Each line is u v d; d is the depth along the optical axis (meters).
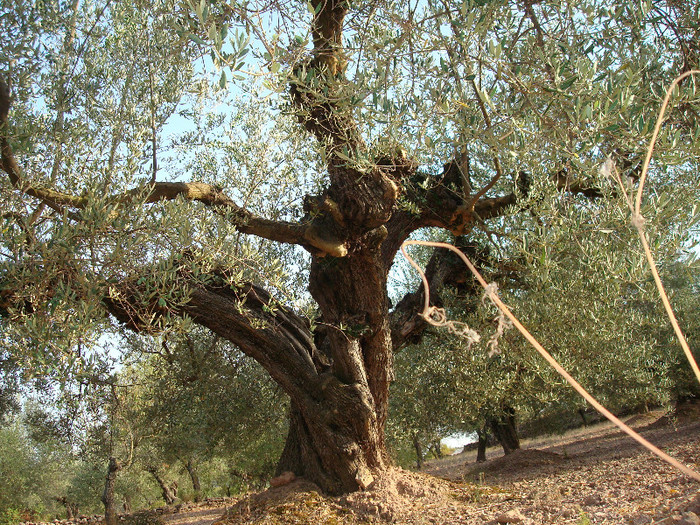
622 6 4.24
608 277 5.01
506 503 5.87
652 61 4.60
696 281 16.28
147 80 6.60
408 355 10.91
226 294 7.29
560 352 7.73
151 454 14.73
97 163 5.63
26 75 4.82
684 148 3.67
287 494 7.04
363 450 7.16
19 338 4.25
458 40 4.02
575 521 4.12
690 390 17.20
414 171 6.68
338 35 5.50
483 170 9.07
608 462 8.90
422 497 6.72
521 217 6.13
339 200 6.39
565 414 20.77
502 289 8.42
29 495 23.30
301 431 7.66
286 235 6.77
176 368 9.31
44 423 9.41
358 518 6.24
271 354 7.46
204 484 25.08
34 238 4.30
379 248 6.87
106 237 4.60
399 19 4.54
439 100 4.00
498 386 9.10
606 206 4.55
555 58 3.84
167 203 4.86
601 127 3.50
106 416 9.09
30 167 5.23
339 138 5.84
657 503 3.93
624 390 12.88
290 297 5.50
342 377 7.37
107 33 6.53
